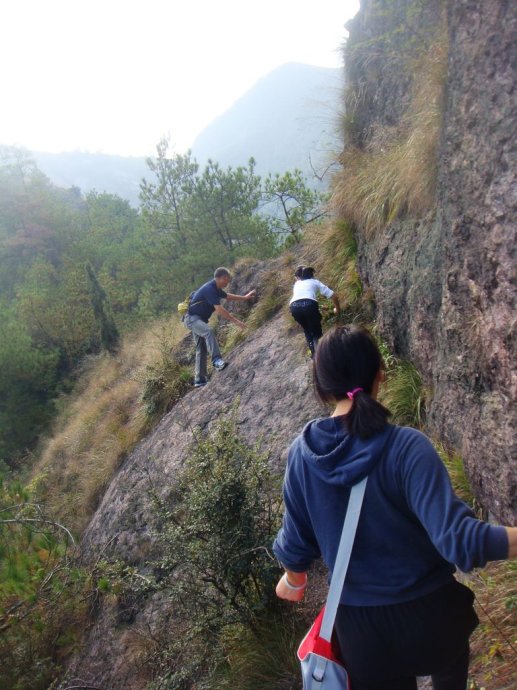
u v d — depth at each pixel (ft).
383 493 5.33
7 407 74.38
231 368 28.07
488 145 9.97
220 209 76.59
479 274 10.31
